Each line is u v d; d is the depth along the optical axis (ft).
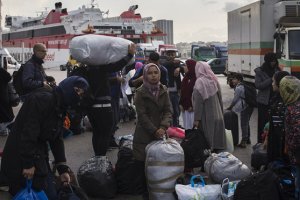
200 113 23.98
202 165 22.93
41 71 26.20
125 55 24.77
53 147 16.38
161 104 19.70
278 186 17.01
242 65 68.13
